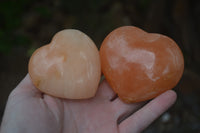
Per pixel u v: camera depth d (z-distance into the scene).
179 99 0.36
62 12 0.47
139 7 0.46
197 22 0.38
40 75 0.19
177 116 0.34
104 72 0.21
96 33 0.44
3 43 0.40
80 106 0.21
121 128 0.20
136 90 0.20
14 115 0.17
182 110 0.35
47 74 0.19
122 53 0.20
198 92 0.36
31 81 0.20
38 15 0.45
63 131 0.20
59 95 0.19
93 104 0.21
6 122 0.17
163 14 0.39
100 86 0.23
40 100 0.19
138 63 0.19
